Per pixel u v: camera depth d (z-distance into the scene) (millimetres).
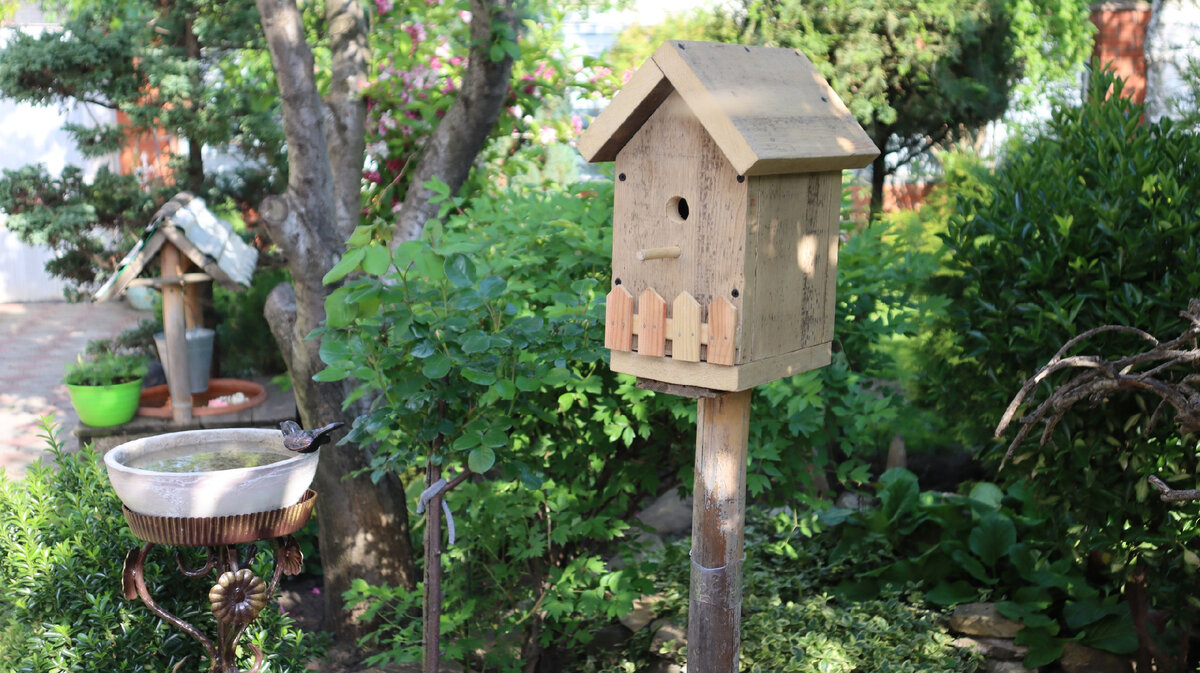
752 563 4262
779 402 3270
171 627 2848
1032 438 3242
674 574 4254
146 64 5707
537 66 5559
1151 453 3020
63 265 6246
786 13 6324
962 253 3551
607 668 3750
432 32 5594
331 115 4414
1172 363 2285
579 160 7562
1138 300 2992
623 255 2191
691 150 2039
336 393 4113
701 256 2057
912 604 3967
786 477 3643
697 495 2324
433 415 2836
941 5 6160
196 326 5613
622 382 3348
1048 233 3271
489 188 5590
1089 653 3623
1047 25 7156
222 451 2693
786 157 1938
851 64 6246
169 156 6406
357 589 3734
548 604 3488
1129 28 9859
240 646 2902
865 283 3729
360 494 4180
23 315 11375
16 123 11523
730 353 2018
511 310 2840
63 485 3141
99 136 6348
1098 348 3117
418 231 4488
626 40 7172
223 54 6102
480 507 3584
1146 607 3449
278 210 3924
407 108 5480
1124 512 3191
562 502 3555
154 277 5027
